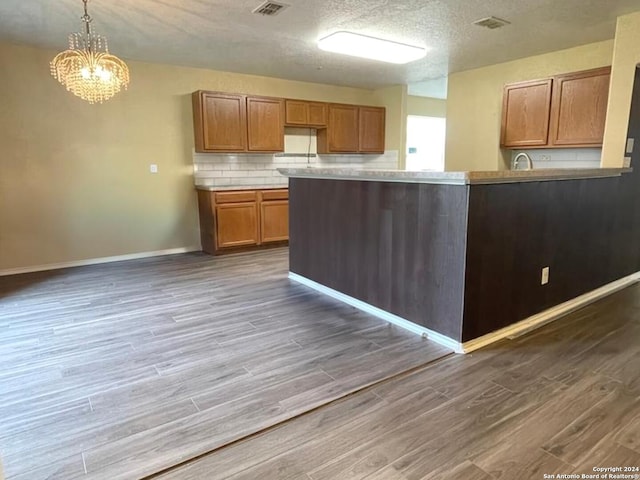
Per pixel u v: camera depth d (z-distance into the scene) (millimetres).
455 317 2557
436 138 8969
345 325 2988
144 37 3975
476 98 5438
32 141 4414
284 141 6105
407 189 2791
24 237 4488
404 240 2861
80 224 4793
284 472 1562
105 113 4785
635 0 3176
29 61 4293
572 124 4156
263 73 5652
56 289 3857
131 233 5137
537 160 4895
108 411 1953
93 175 4805
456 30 3857
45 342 2701
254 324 3012
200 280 4160
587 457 1621
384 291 3080
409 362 2426
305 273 3980
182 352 2564
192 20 3512
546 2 3207
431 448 1684
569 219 3150
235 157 5797
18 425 1847
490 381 2201
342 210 3404
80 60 3203
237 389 2141
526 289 2898
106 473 1561
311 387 2158
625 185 3719
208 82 5430
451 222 2516
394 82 6367
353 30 3840
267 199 5578
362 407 1978
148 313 3232
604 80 3883
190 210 5543
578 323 2975
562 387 2131
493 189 2535
